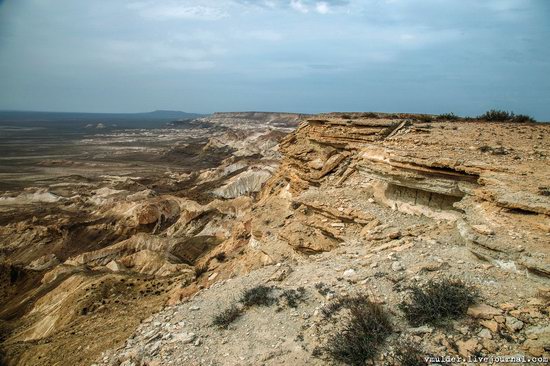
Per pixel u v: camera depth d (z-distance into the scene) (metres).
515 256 7.99
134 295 22.33
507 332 6.21
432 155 13.67
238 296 10.62
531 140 15.81
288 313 8.95
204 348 8.32
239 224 25.16
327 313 8.25
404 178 13.90
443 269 8.69
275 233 17.00
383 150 15.73
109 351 9.50
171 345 8.66
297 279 10.86
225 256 22.66
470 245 9.05
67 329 19.17
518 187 9.87
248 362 7.43
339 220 14.88
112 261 33.00
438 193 13.33
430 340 6.51
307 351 7.33
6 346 19.12
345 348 6.81
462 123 22.83
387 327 7.09
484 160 12.45
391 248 10.97
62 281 29.69
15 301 30.78
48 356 15.77
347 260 11.23
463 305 7.01
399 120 22.08
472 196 11.18
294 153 25.23
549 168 11.22
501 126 20.55
